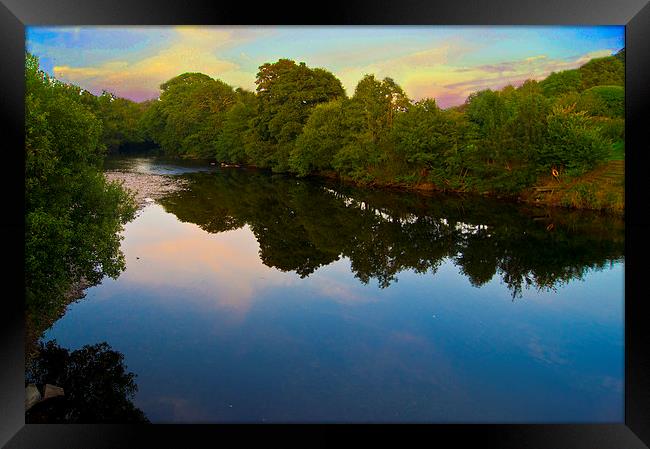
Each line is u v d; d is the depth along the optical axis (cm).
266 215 2247
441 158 2673
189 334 967
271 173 3741
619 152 2170
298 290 1238
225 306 1116
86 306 1103
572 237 1700
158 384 791
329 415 716
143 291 1208
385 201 2541
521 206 2214
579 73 2878
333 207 2431
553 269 1384
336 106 3259
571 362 862
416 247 1672
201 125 4634
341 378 809
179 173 3556
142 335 960
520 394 766
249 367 840
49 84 975
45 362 859
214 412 721
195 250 1631
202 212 2278
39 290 859
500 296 1184
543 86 2939
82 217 1016
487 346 916
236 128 4169
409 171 2847
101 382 788
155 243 1716
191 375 814
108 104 4466
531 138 2197
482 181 2464
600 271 1367
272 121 3769
